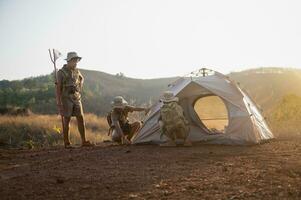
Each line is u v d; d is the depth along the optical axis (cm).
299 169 652
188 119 1112
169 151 944
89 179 639
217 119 1277
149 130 1123
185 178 619
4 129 2214
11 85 8100
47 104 5116
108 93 8356
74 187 587
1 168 786
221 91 1080
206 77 1132
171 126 1038
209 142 1074
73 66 1145
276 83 5153
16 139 2073
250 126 1046
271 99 4256
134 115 2225
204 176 627
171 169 701
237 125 1054
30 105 5088
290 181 570
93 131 2436
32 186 603
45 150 1095
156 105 1142
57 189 579
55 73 1175
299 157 785
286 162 727
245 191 522
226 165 719
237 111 1064
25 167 789
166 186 570
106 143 1274
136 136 1135
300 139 1148
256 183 562
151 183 593
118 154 920
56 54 1185
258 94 4784
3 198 539
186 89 1118
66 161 844
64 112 1145
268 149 930
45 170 741
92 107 5394
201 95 1111
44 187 593
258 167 686
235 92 1088
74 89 1146
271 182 566
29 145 1396
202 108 1273
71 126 2281
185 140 1053
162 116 1051
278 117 1886
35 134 2155
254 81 5444
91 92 6862
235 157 815
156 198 507
